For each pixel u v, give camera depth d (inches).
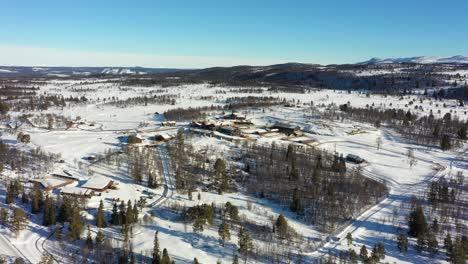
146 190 5403.5
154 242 3730.3
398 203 5191.9
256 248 3937.0
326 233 4340.6
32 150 6973.4
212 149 7313.0
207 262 3700.8
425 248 3966.5
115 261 3656.5
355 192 5403.5
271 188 5506.9
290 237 4185.5
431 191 5339.6
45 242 3971.5
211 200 5093.5
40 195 4675.2
